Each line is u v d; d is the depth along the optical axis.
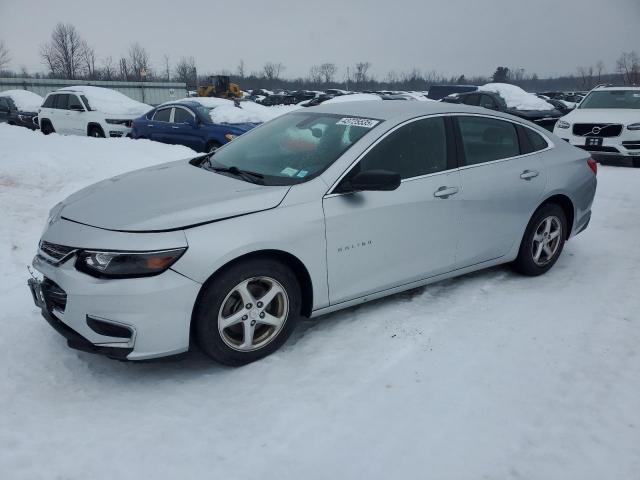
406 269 3.93
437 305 4.20
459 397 3.05
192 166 4.16
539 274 4.88
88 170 8.33
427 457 2.59
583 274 4.93
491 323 3.92
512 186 4.41
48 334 3.71
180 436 2.71
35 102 19.45
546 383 3.20
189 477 2.45
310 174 3.59
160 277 2.95
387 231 3.74
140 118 12.95
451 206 4.05
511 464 2.56
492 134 4.46
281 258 3.40
